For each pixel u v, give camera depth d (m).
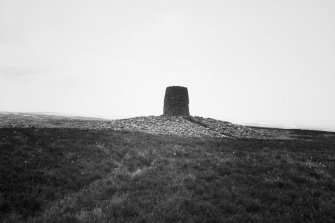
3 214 9.19
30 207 10.01
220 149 23.06
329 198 11.65
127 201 10.59
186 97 49.38
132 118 45.81
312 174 15.61
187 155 20.14
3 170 12.71
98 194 11.68
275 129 64.00
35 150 16.66
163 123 40.38
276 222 9.21
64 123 41.66
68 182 12.80
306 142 35.44
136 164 17.22
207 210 9.85
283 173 15.20
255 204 10.61
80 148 18.67
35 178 12.54
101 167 15.70
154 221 8.84
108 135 25.47
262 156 20.25
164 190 12.06
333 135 53.28
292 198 11.62
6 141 17.64
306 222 9.27
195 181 13.44
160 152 20.28
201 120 46.47
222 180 13.59
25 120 44.62
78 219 9.06
